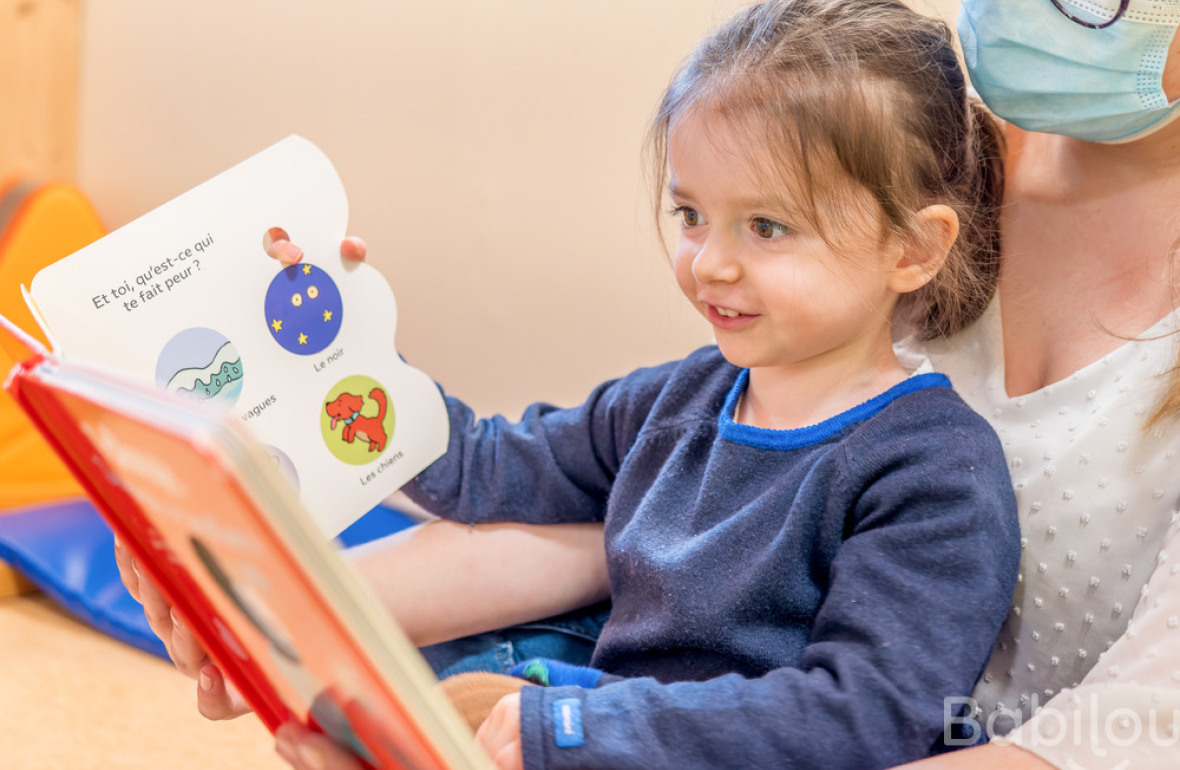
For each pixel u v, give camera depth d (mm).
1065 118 780
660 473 909
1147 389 767
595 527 1029
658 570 844
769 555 805
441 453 954
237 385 830
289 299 851
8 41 2562
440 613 967
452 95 1876
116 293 775
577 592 1009
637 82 1614
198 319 809
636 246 1643
